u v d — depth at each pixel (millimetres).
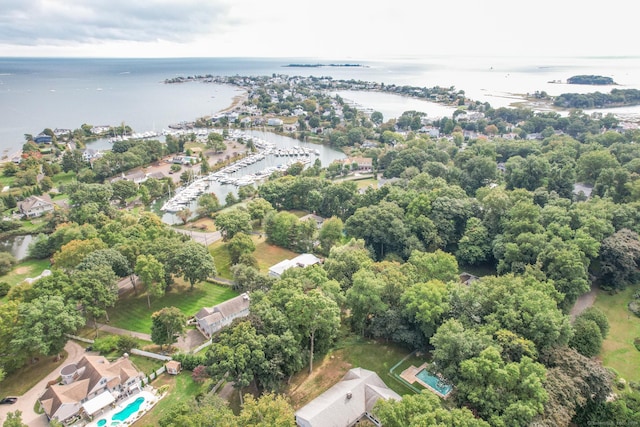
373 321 77312
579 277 84438
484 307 71250
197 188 187125
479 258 106812
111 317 92562
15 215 153375
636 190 118250
